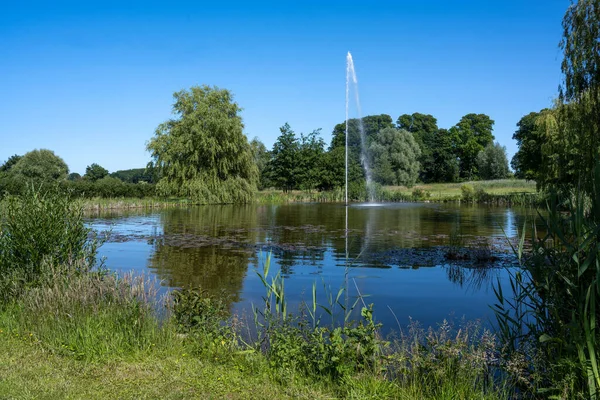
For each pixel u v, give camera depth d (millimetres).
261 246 15781
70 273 6934
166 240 17406
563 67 14531
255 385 4578
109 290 6594
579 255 5113
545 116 27703
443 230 20484
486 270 11641
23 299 6703
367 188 53469
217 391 4434
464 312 8000
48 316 6113
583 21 14141
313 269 11820
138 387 4496
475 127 94938
